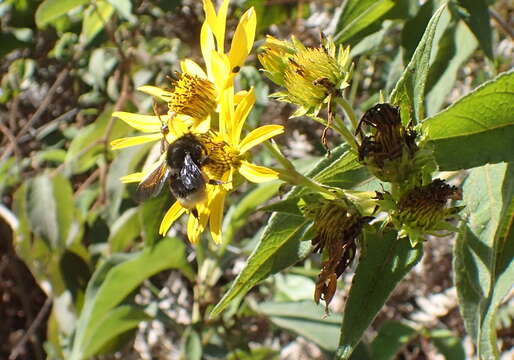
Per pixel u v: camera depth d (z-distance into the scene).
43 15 0.26
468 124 0.13
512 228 0.15
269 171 0.14
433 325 0.31
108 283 0.25
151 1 0.26
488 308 0.14
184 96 0.16
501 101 0.13
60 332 0.30
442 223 0.13
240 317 0.27
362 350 0.24
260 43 0.27
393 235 0.14
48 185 0.26
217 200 0.15
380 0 0.18
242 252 0.26
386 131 0.13
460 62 0.20
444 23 0.19
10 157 0.33
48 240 0.26
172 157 0.16
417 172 0.13
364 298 0.13
